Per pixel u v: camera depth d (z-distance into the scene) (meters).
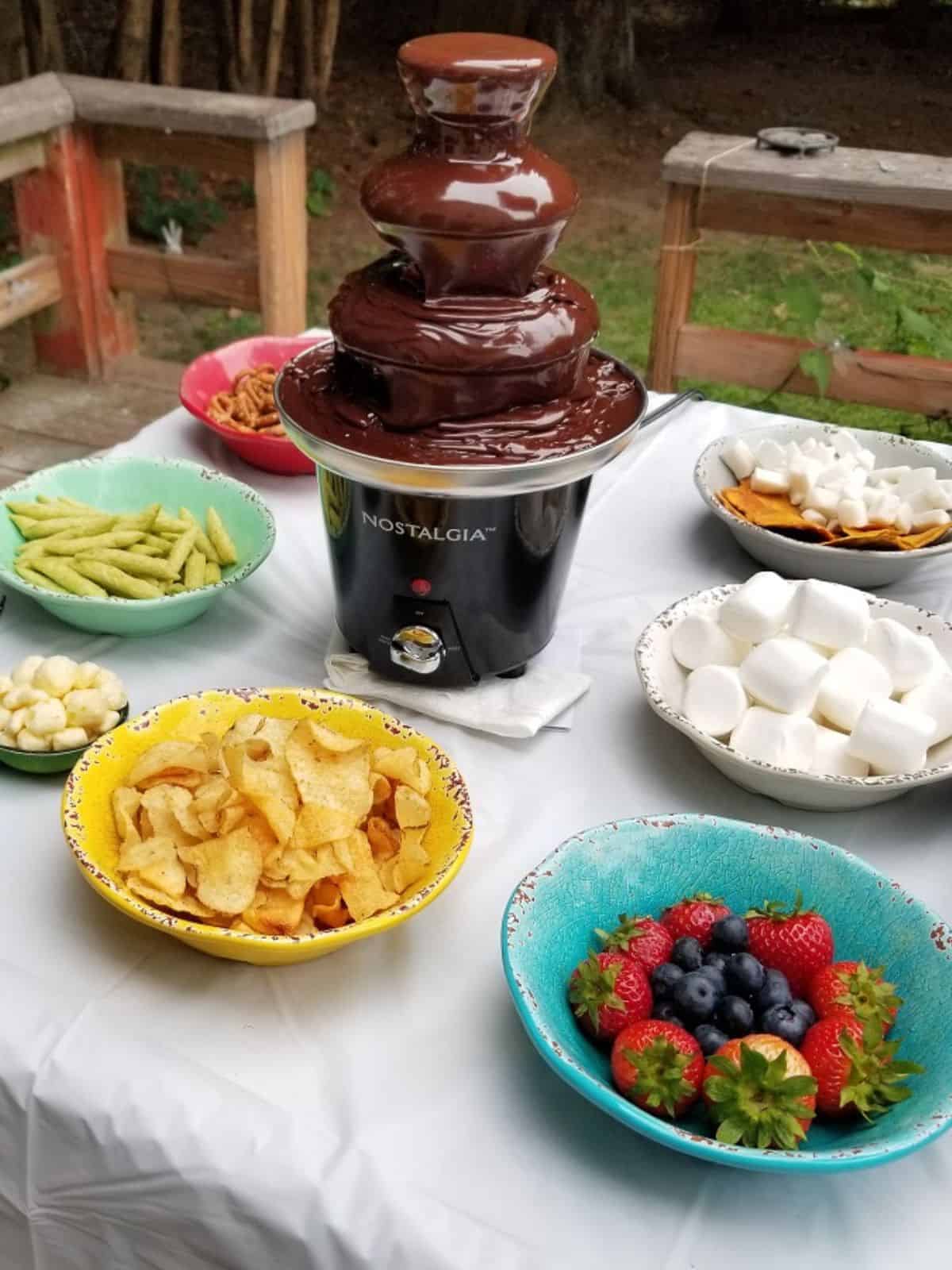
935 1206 0.58
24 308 2.52
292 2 4.26
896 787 0.78
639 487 1.26
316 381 0.87
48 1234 0.68
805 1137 0.57
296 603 1.04
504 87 0.73
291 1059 0.64
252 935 0.63
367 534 0.84
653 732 0.91
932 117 4.55
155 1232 0.63
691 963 0.63
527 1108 0.62
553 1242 0.56
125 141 2.47
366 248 3.73
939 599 1.09
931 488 1.10
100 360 2.72
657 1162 0.60
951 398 1.95
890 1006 0.61
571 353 0.81
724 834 0.72
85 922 0.71
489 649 0.89
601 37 4.48
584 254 3.69
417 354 0.77
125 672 0.93
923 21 5.12
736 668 0.88
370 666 0.92
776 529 1.08
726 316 3.22
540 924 0.66
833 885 0.70
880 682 0.86
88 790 0.72
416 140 0.79
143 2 3.52
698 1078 0.57
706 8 5.35
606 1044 0.63
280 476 1.24
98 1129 0.61
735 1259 0.56
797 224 2.00
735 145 2.05
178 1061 0.63
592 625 1.03
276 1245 0.59
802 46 5.16
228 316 3.31
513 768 0.86
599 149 4.34
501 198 0.75
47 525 1.00
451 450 0.79
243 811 0.67
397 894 0.67
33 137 2.41
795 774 0.78
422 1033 0.66
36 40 3.63
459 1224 0.56
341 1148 0.59
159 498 1.10
